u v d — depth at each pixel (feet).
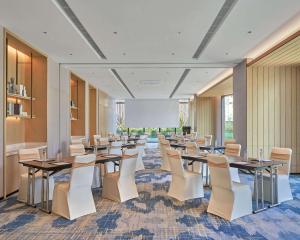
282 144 24.93
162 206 14.88
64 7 14.69
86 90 36.81
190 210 14.21
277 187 15.42
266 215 13.47
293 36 16.79
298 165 24.68
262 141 24.90
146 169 26.73
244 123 25.43
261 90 25.04
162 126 63.72
